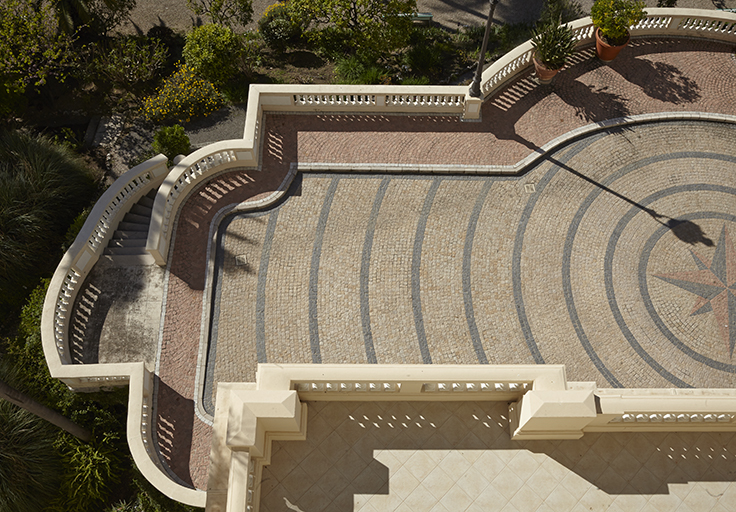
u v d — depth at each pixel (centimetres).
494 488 1274
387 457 1300
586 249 2145
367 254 2127
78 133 2786
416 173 2291
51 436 1945
